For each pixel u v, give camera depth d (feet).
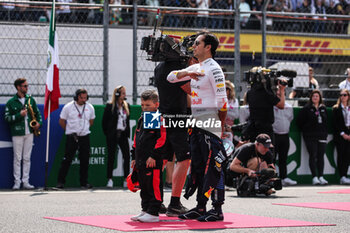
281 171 117.29
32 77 116.26
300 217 58.34
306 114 119.65
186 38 61.72
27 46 114.93
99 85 110.01
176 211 59.77
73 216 59.16
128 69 129.90
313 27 155.02
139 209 67.51
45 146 108.78
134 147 57.31
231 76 137.69
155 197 53.47
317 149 120.47
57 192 98.17
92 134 110.63
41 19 131.75
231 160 94.63
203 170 54.70
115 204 74.74
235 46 114.83
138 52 112.27
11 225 51.03
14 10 129.49
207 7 138.82
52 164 108.78
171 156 61.16
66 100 118.83
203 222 53.11
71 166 109.40
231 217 57.93
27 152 105.50
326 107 126.62
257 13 116.57
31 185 107.76
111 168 108.47
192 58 61.41
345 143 122.72
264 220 54.95
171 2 140.97
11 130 104.53
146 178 53.57
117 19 150.10
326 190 103.35
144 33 112.78
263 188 88.79
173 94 59.16
